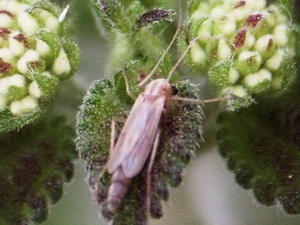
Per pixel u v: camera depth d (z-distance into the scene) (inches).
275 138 2.9
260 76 2.9
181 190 3.2
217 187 3.3
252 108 3.0
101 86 2.9
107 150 2.8
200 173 3.2
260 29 2.9
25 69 2.9
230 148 3.0
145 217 2.8
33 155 3.0
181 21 3.0
